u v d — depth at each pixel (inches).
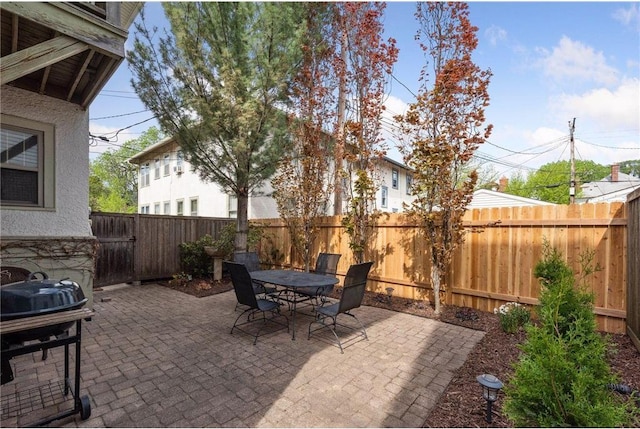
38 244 166.2
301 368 121.5
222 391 103.9
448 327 172.9
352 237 244.7
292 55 226.1
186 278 279.4
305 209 269.1
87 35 122.2
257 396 101.1
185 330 163.8
